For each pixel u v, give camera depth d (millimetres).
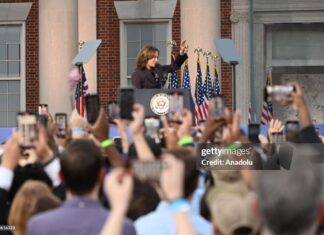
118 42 68312
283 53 68625
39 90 67062
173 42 63656
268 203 10570
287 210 10477
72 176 14414
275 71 68875
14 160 18125
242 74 66188
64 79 62781
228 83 65750
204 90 56406
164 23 68500
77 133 21031
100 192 18016
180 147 17312
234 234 12812
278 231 10562
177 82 58812
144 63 36969
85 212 14273
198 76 56625
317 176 10617
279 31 68625
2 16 69125
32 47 69188
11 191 19188
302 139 16641
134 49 68500
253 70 66688
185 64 56594
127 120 19875
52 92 62719
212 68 61156
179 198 12414
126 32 68625
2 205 18203
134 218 17562
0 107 69375
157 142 21625
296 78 69250
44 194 16031
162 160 12859
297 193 10492
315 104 69375
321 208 11234
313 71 69062
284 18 67812
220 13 66812
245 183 14750
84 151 14578
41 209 15820
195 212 16672
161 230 15297
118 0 68375
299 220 10484
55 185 18922
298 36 68688
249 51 66688
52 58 62875
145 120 21891
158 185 15172
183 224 12312
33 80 69062
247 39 66688
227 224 12797
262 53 67562
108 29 68500
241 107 65812
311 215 10492
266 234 10727
